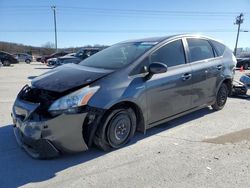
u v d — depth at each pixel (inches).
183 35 207.2
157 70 163.6
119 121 161.8
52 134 140.3
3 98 318.7
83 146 149.4
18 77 581.9
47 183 131.5
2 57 1187.9
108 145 161.8
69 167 146.3
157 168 145.4
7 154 161.0
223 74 234.8
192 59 206.5
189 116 235.1
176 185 129.3
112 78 157.3
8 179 134.8
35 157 149.7
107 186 128.6
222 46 247.8
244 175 138.5
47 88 149.3
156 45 183.5
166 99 183.2
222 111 252.4
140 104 166.6
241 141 182.2
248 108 266.7
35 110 144.9
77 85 147.1
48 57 1488.7
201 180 133.6
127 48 191.9
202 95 216.2
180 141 181.8
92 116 147.9
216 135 193.0
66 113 141.0
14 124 169.8
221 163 151.0
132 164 149.9
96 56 201.9
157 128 205.0
